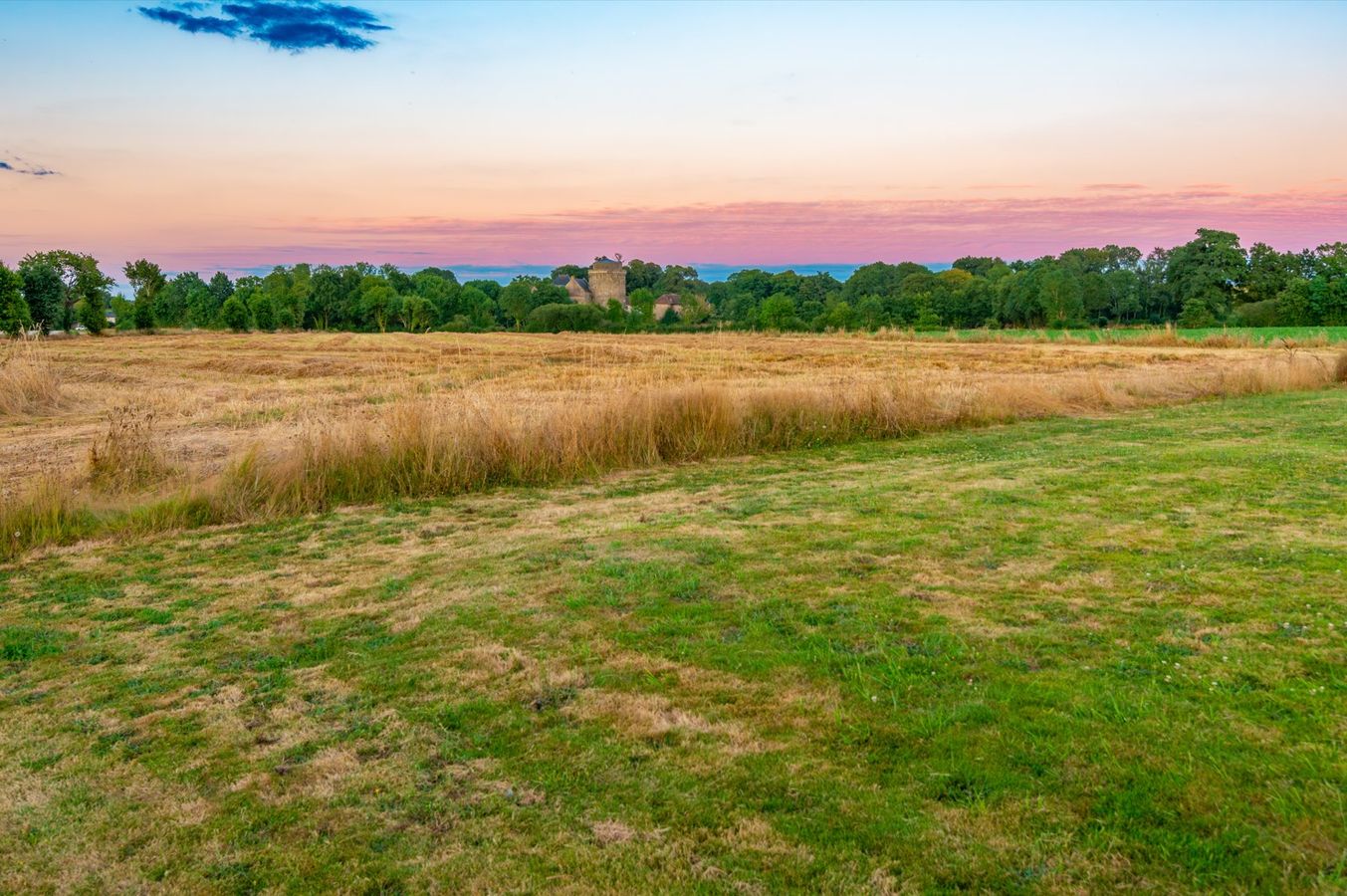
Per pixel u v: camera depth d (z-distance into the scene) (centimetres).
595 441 1054
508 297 10181
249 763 342
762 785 307
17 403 1672
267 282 11325
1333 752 305
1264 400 1689
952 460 1060
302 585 589
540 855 273
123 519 768
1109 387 1698
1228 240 8706
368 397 1864
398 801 309
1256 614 453
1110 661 397
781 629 459
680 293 14638
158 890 265
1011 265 14138
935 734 336
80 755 353
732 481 963
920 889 249
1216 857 254
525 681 408
